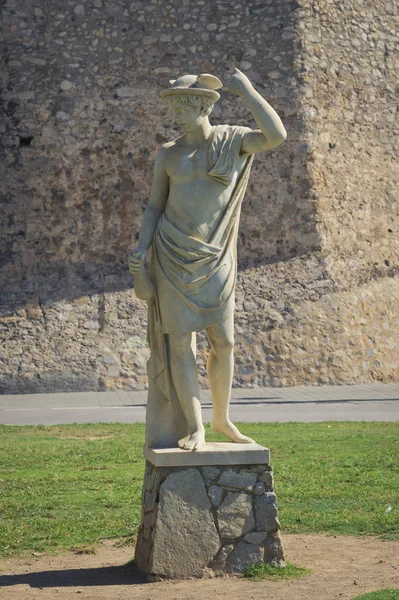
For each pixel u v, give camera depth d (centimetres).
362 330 2597
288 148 2556
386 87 2734
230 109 2533
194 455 805
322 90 2592
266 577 795
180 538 800
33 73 2464
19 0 2462
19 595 765
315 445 1488
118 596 753
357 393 2334
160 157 841
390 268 2730
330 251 2591
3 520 1038
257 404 2116
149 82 2505
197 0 2528
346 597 736
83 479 1245
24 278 2447
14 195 2455
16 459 1383
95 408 2059
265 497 812
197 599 736
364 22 2694
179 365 827
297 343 2500
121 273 2491
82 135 2480
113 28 2497
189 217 822
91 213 2483
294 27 2552
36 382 2384
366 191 2700
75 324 2431
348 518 1023
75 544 948
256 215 2547
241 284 2516
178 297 819
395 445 1491
